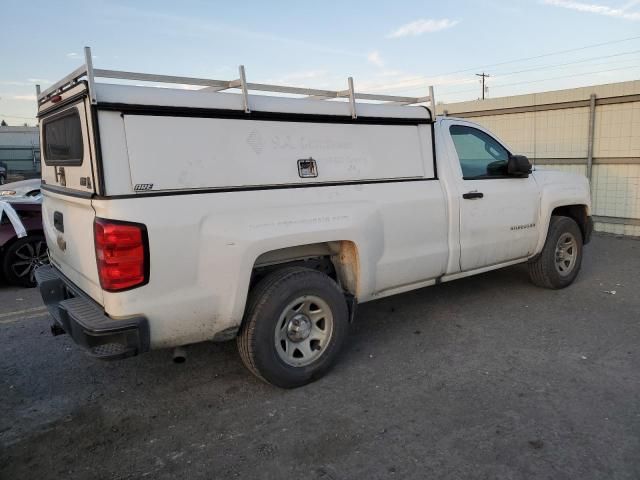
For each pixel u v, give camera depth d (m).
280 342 3.66
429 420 3.29
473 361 4.15
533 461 2.84
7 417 3.49
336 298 3.84
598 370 3.93
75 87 3.18
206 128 3.29
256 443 3.11
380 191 4.13
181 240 3.12
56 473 2.89
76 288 3.64
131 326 3.02
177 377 4.02
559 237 5.79
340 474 2.79
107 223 2.91
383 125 4.22
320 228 3.70
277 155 3.58
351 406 3.50
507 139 11.18
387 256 4.22
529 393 3.60
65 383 3.97
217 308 3.34
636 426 3.14
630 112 9.18
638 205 9.31
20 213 6.72
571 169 10.18
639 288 6.03
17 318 5.51
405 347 4.47
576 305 5.47
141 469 2.90
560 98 10.07
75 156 3.39
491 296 5.82
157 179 3.09
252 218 3.40
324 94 3.94
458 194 4.69
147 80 3.16
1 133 38.06
